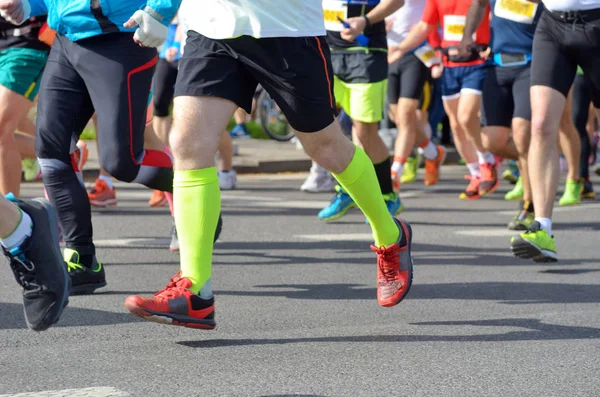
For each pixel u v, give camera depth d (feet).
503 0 50.70
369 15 47.09
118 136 29.94
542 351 24.11
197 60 24.52
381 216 26.84
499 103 53.78
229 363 22.68
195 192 24.50
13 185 37.68
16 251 21.94
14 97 36.01
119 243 42.80
